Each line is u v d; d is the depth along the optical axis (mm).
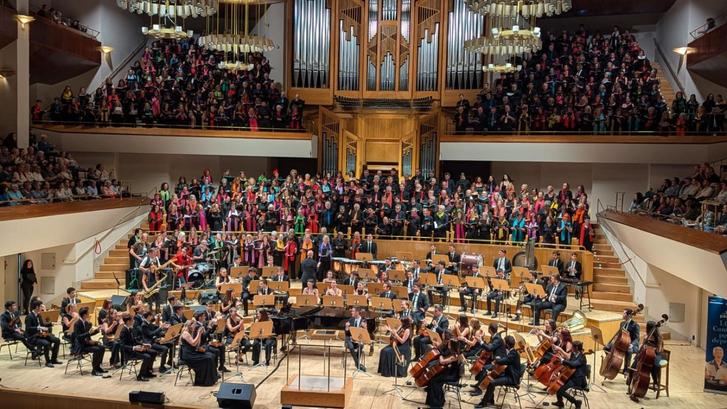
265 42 23688
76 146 27906
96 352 16844
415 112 30500
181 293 21438
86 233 23094
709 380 16266
